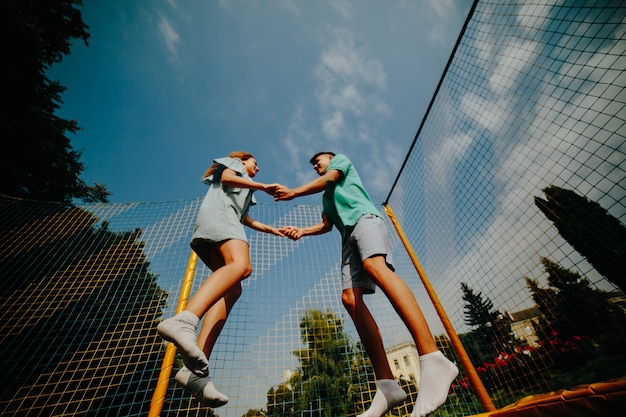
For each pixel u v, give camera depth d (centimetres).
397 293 125
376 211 173
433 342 114
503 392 245
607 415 59
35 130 632
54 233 349
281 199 179
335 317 267
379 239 150
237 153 228
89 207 367
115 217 358
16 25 569
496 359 256
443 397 101
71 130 732
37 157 662
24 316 306
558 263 238
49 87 680
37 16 690
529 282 251
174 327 106
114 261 327
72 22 740
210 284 127
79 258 333
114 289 312
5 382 305
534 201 246
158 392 175
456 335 255
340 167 190
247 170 223
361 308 158
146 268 318
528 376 241
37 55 623
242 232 163
